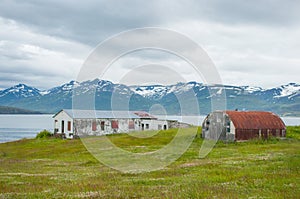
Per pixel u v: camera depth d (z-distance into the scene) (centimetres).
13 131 16275
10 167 3694
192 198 1816
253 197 1784
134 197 1883
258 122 6694
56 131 8500
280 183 2209
